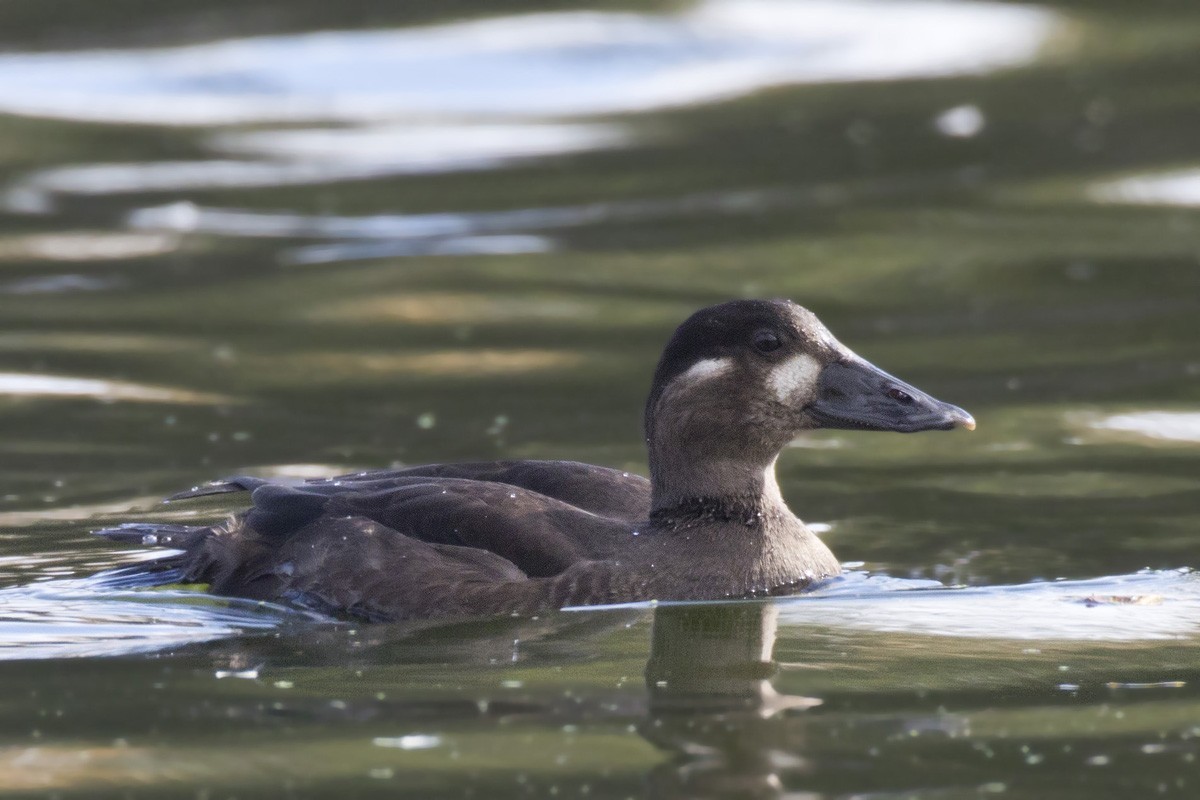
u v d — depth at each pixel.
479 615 10.33
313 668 9.23
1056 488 13.06
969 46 30.84
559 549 10.69
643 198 23.86
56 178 25.06
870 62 30.30
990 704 8.56
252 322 18.27
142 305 19.00
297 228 22.69
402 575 10.43
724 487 11.10
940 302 18.89
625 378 16.20
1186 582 10.87
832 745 7.96
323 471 13.32
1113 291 19.11
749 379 11.03
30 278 20.20
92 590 10.80
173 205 23.72
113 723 8.26
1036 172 24.30
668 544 10.90
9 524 12.09
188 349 17.19
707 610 10.44
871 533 12.15
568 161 25.80
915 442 14.52
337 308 18.84
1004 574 11.16
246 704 8.56
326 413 15.05
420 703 8.58
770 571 10.92
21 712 8.43
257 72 30.16
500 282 19.92
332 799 7.29
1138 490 12.96
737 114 27.84
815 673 9.14
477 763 7.70
